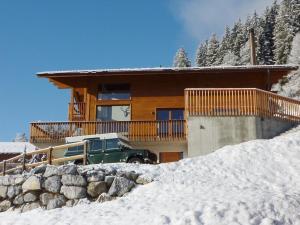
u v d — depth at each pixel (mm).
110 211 13297
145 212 12602
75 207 14922
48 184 15969
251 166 17422
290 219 11891
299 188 15086
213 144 23859
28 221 13859
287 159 17906
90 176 15695
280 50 85750
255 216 11750
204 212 11977
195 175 16375
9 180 16906
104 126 27266
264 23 100062
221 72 28453
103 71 28203
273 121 24750
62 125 27312
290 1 92312
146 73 28391
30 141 27203
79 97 33562
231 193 13945
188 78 29344
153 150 27922
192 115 24312
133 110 29109
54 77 28875
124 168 16359
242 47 99000
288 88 68125
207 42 112188
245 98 24406
